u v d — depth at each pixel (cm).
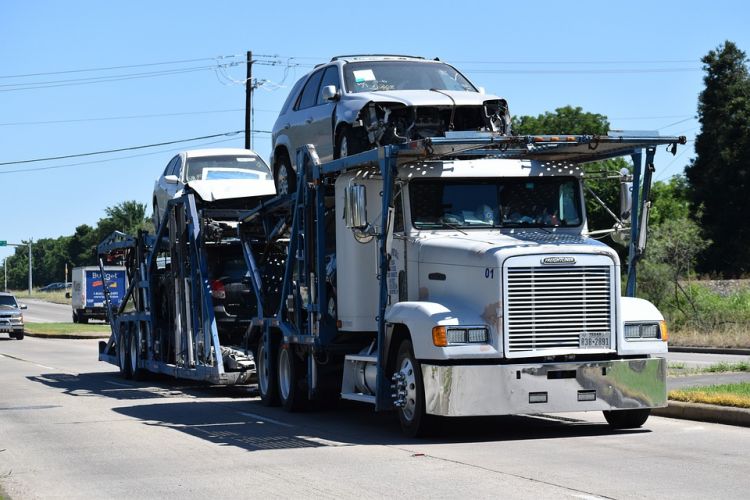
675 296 4194
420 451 1284
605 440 1355
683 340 3609
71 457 1318
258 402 2044
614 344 1367
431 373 1329
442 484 1045
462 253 1378
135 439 1480
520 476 1079
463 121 1816
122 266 2905
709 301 4197
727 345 3444
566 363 1345
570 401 1344
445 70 1973
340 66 1952
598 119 6328
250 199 2258
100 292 7050
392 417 1731
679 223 4425
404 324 1405
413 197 1475
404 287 1478
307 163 1727
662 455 1212
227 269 2273
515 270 1334
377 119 1777
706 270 6662
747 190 6662
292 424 1639
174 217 2316
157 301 2517
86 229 17788
